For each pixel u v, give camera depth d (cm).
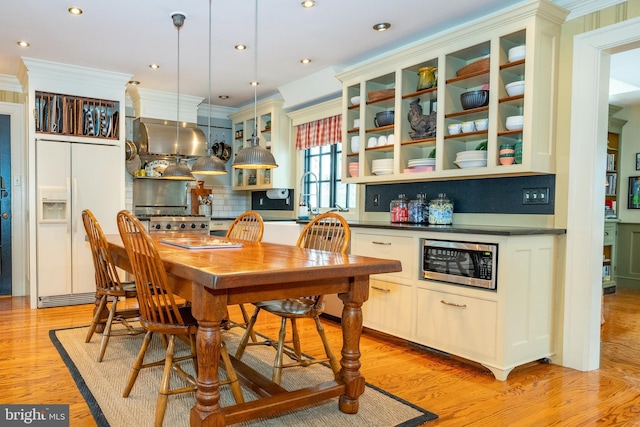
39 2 306
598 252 279
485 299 265
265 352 302
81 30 354
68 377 252
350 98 413
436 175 332
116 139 469
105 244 275
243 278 163
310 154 529
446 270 286
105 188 462
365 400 229
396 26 345
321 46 388
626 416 215
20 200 491
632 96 529
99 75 457
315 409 218
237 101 591
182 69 455
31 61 421
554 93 290
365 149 394
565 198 289
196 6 312
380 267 201
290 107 526
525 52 281
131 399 224
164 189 570
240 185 612
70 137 445
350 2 305
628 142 580
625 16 264
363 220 436
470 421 208
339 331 353
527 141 279
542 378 263
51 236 436
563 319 288
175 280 206
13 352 295
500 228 283
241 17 329
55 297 438
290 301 255
